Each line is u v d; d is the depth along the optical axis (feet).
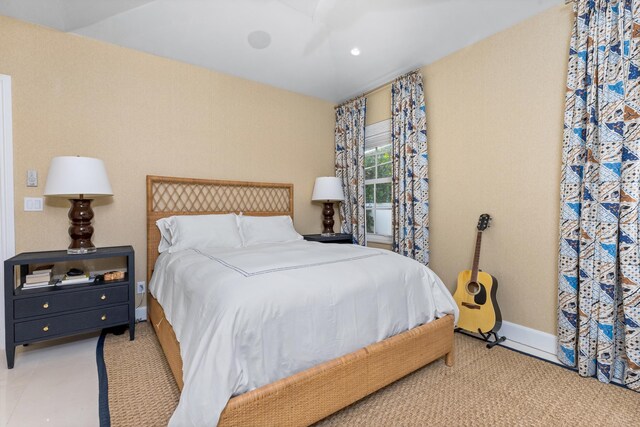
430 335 5.84
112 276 7.54
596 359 5.90
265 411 3.77
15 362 6.43
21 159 7.39
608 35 5.81
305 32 9.34
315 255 6.32
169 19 8.18
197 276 5.20
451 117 9.02
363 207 11.87
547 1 6.76
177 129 9.57
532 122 7.21
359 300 4.94
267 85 11.52
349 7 8.39
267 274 4.68
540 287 7.06
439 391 5.45
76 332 6.77
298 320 4.26
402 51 9.39
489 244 8.09
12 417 4.68
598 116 5.93
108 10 7.62
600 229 5.77
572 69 6.34
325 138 13.20
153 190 9.12
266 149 11.50
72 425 4.53
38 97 7.58
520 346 7.30
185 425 3.31
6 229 7.22
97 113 8.33
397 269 5.80
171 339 5.40
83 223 7.43
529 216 7.27
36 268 7.48
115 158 8.59
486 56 8.14
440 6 7.73
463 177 8.71
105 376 5.84
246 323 3.83
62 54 7.88
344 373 4.54
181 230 8.33
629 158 5.50
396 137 10.37
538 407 5.01
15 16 7.31
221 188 10.46
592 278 5.92
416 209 9.65
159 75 9.27
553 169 6.85
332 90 12.28
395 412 4.88
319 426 4.55
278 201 11.82
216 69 10.24
